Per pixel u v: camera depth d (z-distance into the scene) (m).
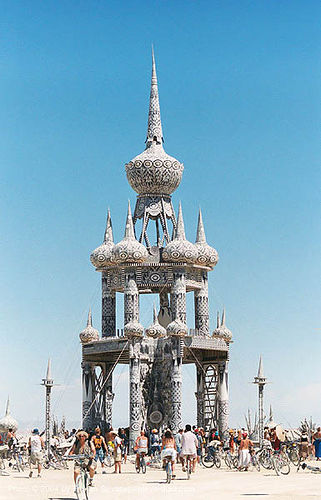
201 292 100.31
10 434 76.56
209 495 46.56
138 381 92.94
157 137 102.62
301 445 70.00
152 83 103.88
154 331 98.75
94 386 98.81
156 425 94.50
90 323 97.81
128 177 101.62
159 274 96.06
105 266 100.06
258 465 64.62
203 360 100.38
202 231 101.06
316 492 47.38
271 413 87.12
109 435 72.38
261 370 80.94
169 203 101.81
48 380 75.38
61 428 96.19
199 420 99.62
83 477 44.19
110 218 102.75
